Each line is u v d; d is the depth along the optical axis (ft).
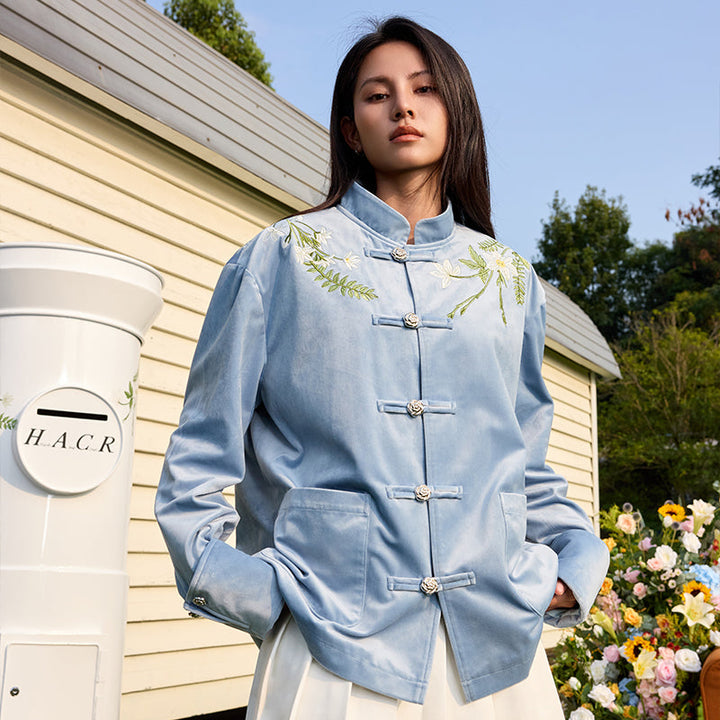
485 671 4.23
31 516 5.47
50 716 5.24
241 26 69.10
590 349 28.66
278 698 4.04
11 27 10.69
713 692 7.41
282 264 4.60
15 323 5.66
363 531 4.16
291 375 4.42
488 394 4.59
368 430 4.27
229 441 4.38
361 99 4.98
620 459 62.03
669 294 86.48
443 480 4.34
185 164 13.99
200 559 4.06
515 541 4.48
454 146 5.03
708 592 9.18
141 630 12.63
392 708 4.05
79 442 5.65
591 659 10.09
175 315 13.66
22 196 11.44
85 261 5.69
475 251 4.97
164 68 13.41
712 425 61.77
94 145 12.50
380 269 4.66
